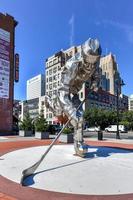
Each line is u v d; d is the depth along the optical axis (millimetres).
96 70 11695
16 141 22250
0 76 33531
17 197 6641
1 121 33281
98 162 10438
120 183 7773
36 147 15789
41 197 6637
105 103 114375
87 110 83375
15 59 36750
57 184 7609
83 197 6656
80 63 11531
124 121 78562
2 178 8258
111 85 131375
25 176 8109
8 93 34406
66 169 9250
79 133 11570
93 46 10773
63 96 12023
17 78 36531
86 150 11484
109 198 6605
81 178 8188
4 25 34469
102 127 82000
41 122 26719
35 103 121500
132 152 13539
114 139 29406
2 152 13781
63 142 21547
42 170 9078
